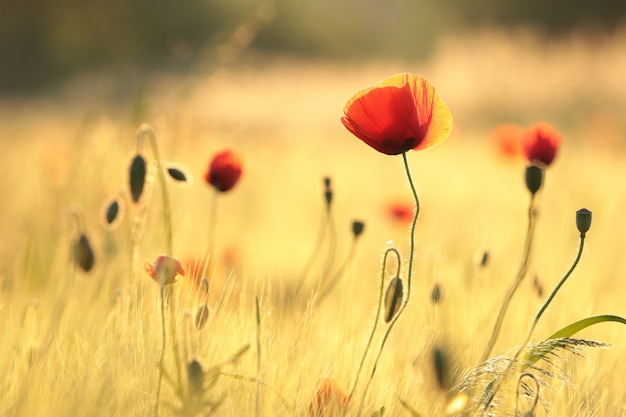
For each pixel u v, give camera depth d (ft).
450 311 6.75
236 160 7.14
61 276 7.22
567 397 6.10
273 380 5.98
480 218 11.37
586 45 37.99
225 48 10.43
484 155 19.79
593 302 6.87
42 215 9.82
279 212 13.08
